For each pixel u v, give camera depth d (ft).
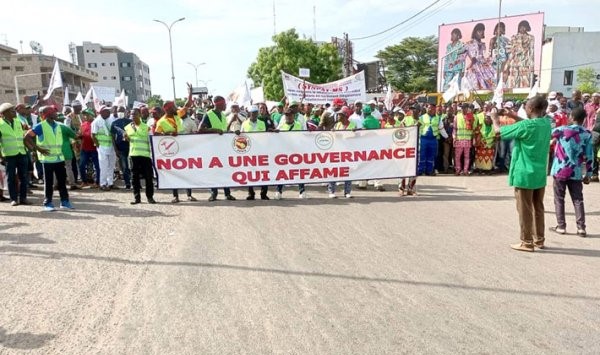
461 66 185.47
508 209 28.25
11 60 223.10
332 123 34.96
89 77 275.80
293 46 150.00
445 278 16.67
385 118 40.60
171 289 15.72
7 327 13.15
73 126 39.68
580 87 168.35
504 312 13.96
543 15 165.27
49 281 16.55
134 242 21.20
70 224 24.66
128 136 30.09
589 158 22.62
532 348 11.91
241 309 14.20
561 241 21.58
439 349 11.85
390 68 217.56
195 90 92.94
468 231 23.06
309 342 12.21
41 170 39.40
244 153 31.12
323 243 20.95
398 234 22.49
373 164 32.40
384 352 11.71
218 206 29.35
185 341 12.32
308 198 32.12
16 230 23.49
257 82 158.30
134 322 13.41
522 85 171.94
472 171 45.93
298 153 31.58
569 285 16.06
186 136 30.45
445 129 45.55
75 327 13.15
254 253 19.51
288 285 16.05
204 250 19.95
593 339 12.37
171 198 32.81
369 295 15.20
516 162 19.80
